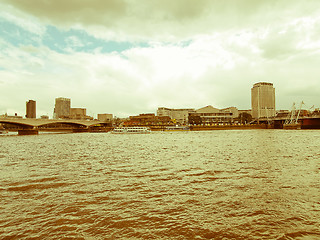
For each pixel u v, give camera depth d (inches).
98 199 662.5
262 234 448.1
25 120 6067.9
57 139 3949.3
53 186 803.4
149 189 752.3
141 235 453.1
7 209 595.2
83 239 442.6
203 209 574.9
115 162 1309.1
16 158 1530.5
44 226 498.6
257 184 783.1
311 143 2348.7
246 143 2450.8
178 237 443.8
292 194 674.2
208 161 1284.4
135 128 6461.6
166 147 2199.8
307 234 446.0
